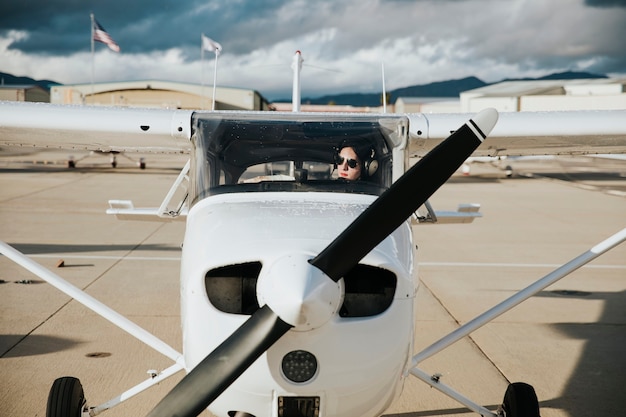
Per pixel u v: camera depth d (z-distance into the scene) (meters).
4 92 51.75
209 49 25.17
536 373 5.40
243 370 2.87
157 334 6.14
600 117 4.36
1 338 5.96
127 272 8.63
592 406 4.77
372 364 3.02
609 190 21.05
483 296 7.82
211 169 3.80
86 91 46.12
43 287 7.78
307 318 2.72
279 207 3.45
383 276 3.18
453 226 13.26
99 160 32.94
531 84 59.34
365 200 3.58
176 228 12.24
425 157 2.86
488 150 4.95
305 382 2.96
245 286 3.10
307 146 3.82
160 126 3.96
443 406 4.75
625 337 6.35
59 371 5.21
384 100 5.40
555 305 7.50
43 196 16.70
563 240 11.80
